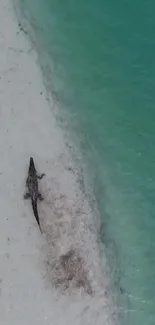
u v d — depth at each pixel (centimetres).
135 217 1692
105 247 1625
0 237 1591
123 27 1975
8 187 1653
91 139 1781
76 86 1858
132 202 1712
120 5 2006
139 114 1844
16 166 1681
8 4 1911
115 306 1556
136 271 1620
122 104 1853
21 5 1930
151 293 1598
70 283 1538
